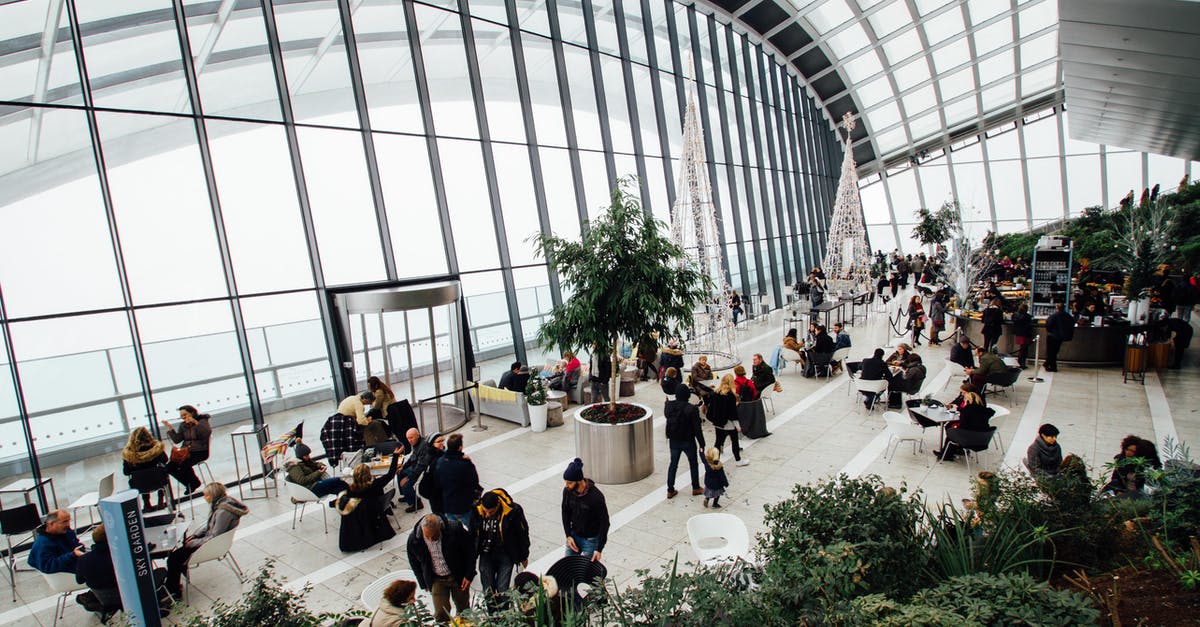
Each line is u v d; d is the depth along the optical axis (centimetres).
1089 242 2606
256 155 1045
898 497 480
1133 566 437
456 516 695
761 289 2477
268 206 1059
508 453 1070
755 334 2098
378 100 1208
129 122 920
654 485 895
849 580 399
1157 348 1347
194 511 879
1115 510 512
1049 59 3141
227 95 1018
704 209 1554
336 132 1144
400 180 1234
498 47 1419
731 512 793
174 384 983
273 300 1062
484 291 1370
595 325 896
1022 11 2742
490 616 394
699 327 1745
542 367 1445
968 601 328
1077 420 1059
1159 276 1575
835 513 457
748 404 1062
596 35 1700
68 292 866
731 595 390
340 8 1146
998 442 968
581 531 604
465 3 1341
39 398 845
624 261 891
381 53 1210
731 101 2462
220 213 1002
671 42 2062
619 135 1784
